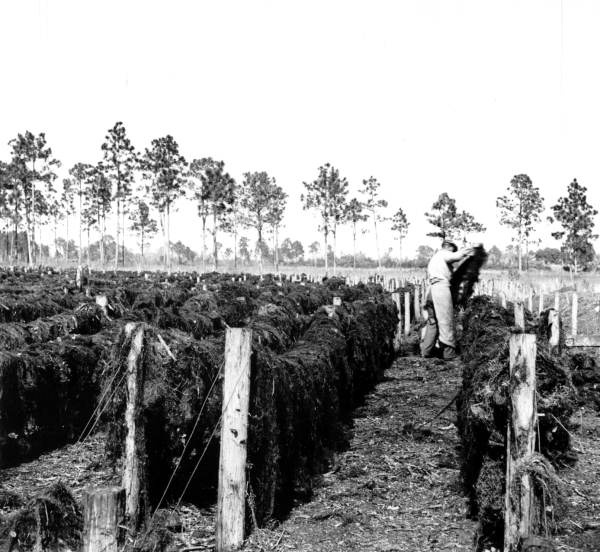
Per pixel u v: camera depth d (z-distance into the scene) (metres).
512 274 41.69
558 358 6.03
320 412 7.07
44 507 4.52
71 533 4.58
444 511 5.72
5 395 7.16
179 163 67.50
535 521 4.31
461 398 7.07
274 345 7.66
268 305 10.01
